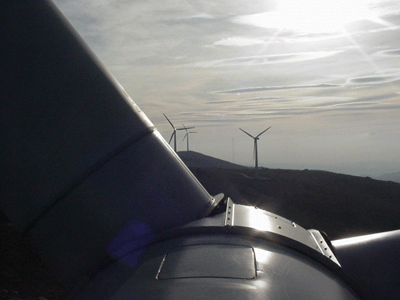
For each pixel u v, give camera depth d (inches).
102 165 138.8
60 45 140.6
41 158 135.6
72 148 136.9
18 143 135.3
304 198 1640.0
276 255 133.0
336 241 173.6
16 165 136.4
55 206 136.9
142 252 135.7
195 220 149.4
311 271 132.1
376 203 1657.2
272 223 158.4
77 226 137.9
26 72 135.1
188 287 109.9
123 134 143.6
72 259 139.3
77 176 136.3
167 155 153.3
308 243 151.2
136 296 110.8
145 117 155.8
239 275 116.2
